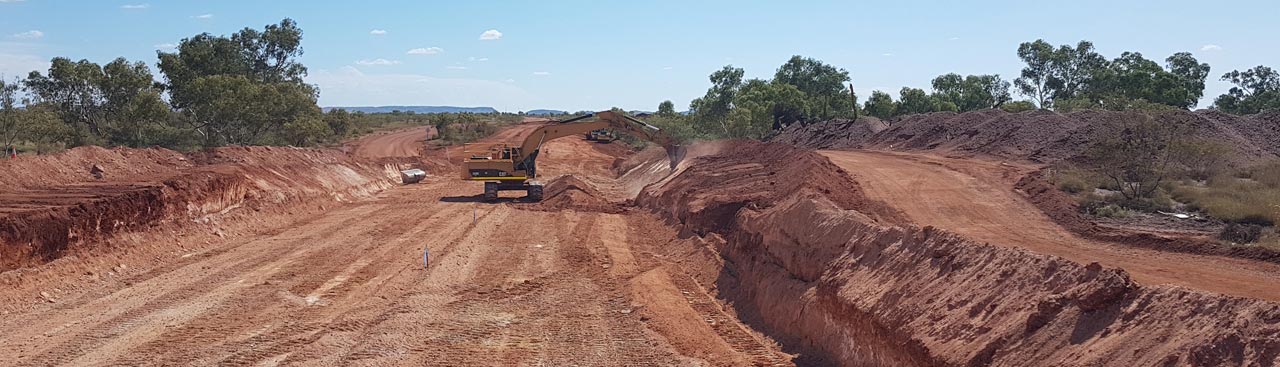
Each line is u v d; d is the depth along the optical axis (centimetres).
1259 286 1462
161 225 2922
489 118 17175
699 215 3053
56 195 2706
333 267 2653
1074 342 1103
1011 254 1366
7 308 2025
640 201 4309
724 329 1948
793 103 9006
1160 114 2952
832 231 1944
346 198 4634
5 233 2211
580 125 4675
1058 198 2725
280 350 1766
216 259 2759
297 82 9338
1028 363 1123
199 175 3375
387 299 2253
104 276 2425
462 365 1678
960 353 1232
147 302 2162
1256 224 2222
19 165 3122
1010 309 1247
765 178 3456
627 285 2427
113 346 1777
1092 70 9475
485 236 3291
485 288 2395
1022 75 10112
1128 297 1106
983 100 10062
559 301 2247
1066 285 1195
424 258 2803
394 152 8338
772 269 2167
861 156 4700
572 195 4409
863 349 1520
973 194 2925
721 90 10000
